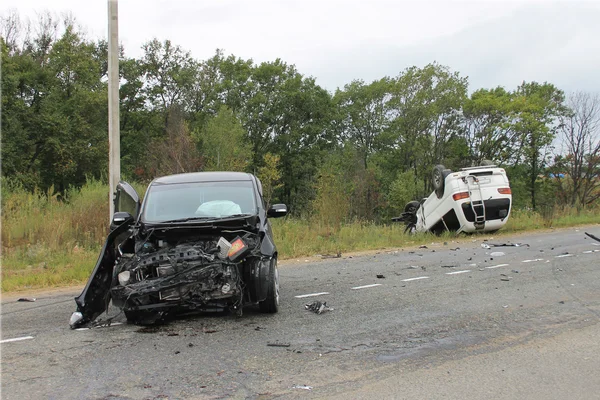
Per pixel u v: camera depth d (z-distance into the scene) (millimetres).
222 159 43188
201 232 7199
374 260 13109
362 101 70750
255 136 64375
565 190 44156
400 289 9109
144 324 6941
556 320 6887
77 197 18781
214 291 6676
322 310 7441
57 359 5598
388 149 69500
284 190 67188
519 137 59375
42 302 9102
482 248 15047
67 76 48344
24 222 15406
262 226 7512
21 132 41312
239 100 63250
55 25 51625
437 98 62688
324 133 67312
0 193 17141
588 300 8023
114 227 7512
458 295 8508
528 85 66750
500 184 18359
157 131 59750
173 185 8281
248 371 5102
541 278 9891
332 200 21641
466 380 4867
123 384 4805
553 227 21844
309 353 5633
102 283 7199
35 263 13188
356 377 4941
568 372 5070
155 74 61344
